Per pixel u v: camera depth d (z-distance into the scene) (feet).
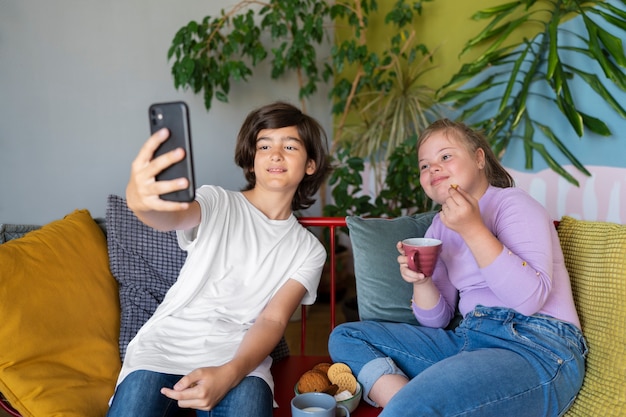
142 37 9.61
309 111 11.78
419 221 5.43
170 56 9.11
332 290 5.79
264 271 4.80
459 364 3.83
